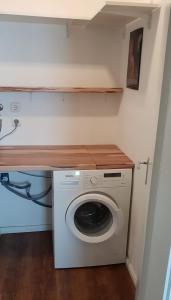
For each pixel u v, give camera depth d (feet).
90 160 7.11
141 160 6.35
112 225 7.16
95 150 8.14
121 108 8.15
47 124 8.43
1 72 7.82
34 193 8.84
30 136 8.46
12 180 8.59
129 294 6.63
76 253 7.31
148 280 3.92
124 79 7.81
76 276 7.17
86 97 8.38
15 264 7.52
